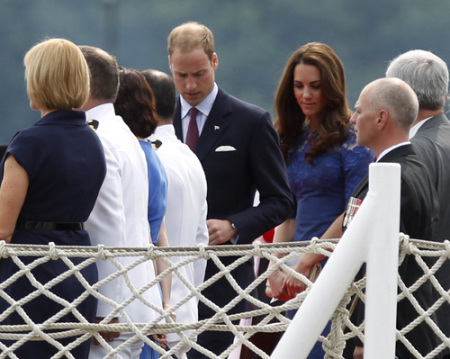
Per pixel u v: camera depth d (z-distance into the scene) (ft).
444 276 60.85
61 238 54.08
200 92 74.90
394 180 43.06
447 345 47.24
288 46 467.11
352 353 59.06
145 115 63.46
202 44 74.23
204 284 47.80
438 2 453.17
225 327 47.75
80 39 463.01
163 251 47.96
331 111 73.72
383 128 62.23
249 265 74.59
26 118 441.27
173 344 63.93
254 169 74.69
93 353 58.18
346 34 459.32
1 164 54.39
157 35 473.67
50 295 49.11
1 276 53.57
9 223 53.26
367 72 452.76
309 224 73.67
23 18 454.81
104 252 48.39
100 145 56.44
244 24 463.42
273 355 43.14
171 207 66.69
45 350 54.13
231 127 74.95
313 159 73.61
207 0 469.57
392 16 452.76
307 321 43.01
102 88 60.90
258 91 460.55
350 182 72.23
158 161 64.13
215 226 72.43
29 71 55.42
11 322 53.67
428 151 64.13
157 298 59.77
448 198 63.82
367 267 43.21
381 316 42.98
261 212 73.31
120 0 463.01
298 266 67.87
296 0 462.60
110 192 57.98
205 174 74.43
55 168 54.03
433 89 67.56
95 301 55.67
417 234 59.21
